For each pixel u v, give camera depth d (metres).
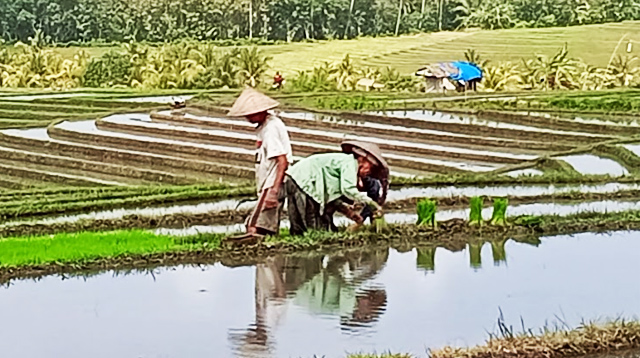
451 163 27.48
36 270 13.12
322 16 86.31
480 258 14.05
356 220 15.19
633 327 9.80
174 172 27.12
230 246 14.20
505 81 55.50
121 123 37.12
